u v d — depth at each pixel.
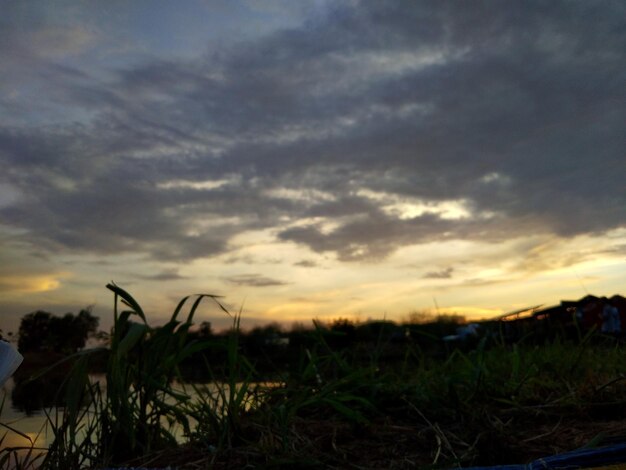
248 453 1.90
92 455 2.01
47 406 2.14
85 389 2.10
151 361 2.26
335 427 2.30
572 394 2.62
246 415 2.49
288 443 2.05
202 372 2.61
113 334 2.18
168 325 2.23
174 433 2.36
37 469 1.80
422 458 1.93
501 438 1.97
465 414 2.39
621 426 2.17
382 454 1.99
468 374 2.85
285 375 2.81
